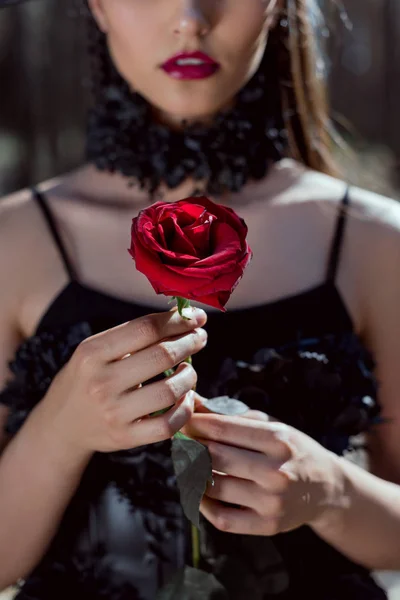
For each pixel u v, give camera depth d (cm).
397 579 160
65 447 82
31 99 421
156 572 90
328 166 110
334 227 97
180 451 77
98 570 90
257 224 96
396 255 95
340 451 88
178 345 75
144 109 98
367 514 85
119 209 97
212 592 82
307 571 90
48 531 87
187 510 76
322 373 88
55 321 92
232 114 98
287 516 79
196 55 87
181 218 68
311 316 93
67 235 96
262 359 89
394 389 95
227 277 65
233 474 79
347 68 475
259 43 91
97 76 104
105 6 90
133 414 75
